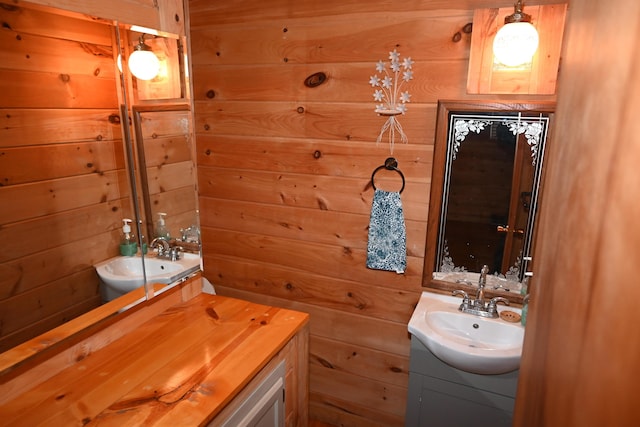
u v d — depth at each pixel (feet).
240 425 3.95
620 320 1.05
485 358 5.09
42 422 3.27
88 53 3.84
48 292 3.68
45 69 3.51
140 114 4.42
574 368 1.37
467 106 5.70
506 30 5.06
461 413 5.92
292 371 4.91
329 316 7.26
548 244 1.93
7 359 3.43
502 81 5.37
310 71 6.46
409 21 5.80
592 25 1.48
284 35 6.49
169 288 4.98
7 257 3.36
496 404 5.68
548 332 1.76
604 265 1.17
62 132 3.67
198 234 5.37
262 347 4.33
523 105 5.46
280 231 7.29
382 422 7.31
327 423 7.73
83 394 3.58
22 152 3.38
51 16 3.52
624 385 1.01
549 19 5.05
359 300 6.98
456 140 5.93
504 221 5.97
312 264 7.18
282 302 7.59
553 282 1.74
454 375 5.84
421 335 5.57
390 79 6.05
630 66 1.09
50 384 3.69
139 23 4.34
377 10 5.91
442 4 5.60
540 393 1.82
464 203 6.11
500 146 5.77
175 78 4.85
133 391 3.64
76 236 3.87
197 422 3.34
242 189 7.38
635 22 1.08
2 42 3.20
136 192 4.45
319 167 6.74
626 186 1.06
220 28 6.87
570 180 1.60
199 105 7.32
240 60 6.86
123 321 4.48
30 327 3.56
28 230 3.48
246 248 7.63
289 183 7.01
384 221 6.42
